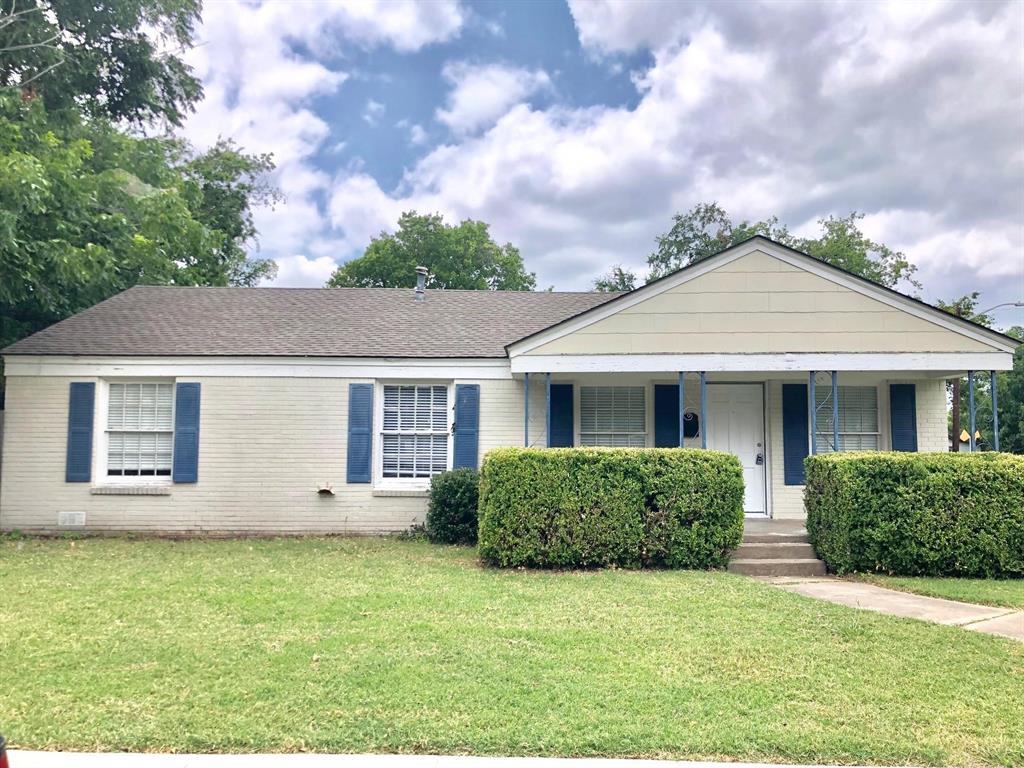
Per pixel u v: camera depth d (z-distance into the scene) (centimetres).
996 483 902
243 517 1230
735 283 1113
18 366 1221
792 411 1255
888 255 3250
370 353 1252
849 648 553
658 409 1264
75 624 604
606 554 923
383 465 1273
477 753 370
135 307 1435
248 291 1577
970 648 555
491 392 1261
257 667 493
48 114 1725
